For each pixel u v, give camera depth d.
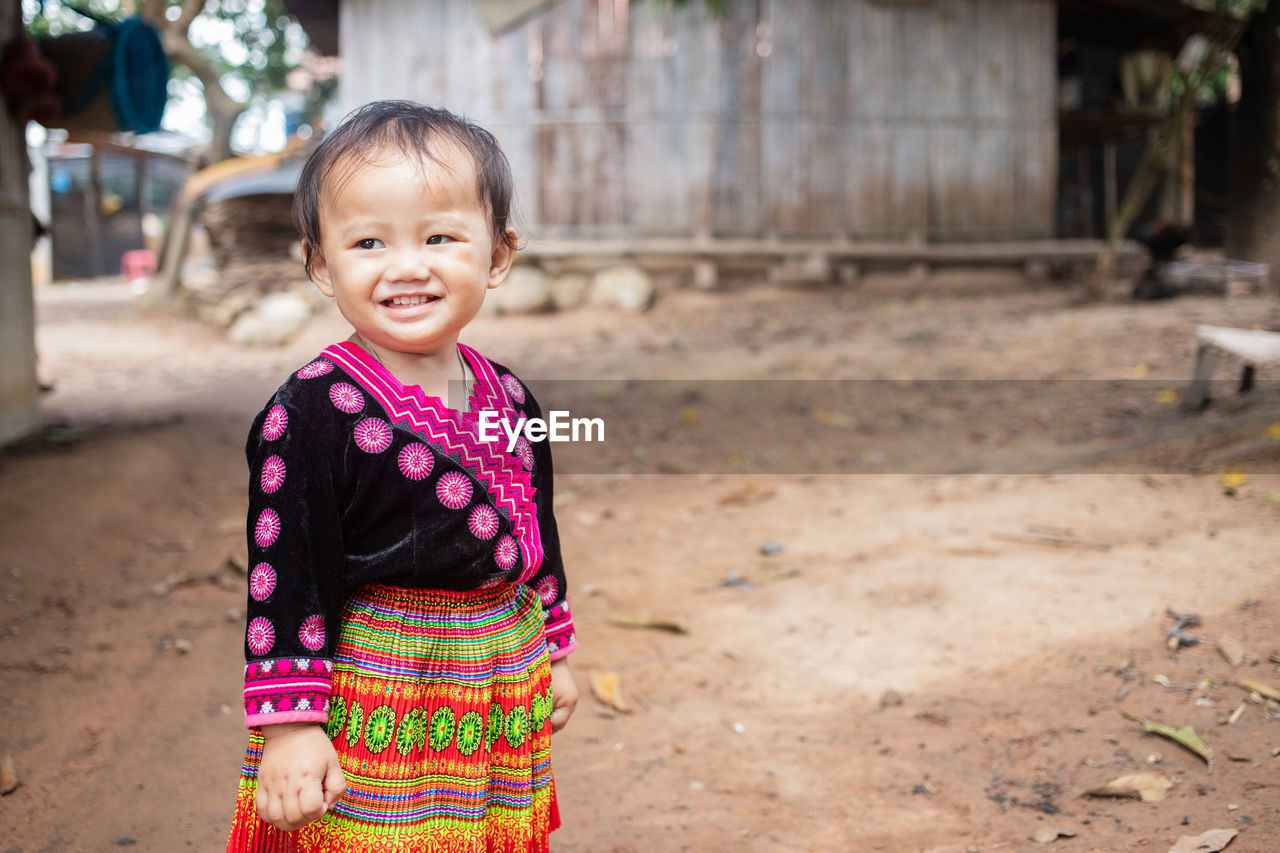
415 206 1.48
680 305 13.10
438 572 1.54
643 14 13.41
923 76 14.20
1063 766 2.72
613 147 13.60
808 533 4.79
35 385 7.00
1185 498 4.60
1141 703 2.97
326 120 20.16
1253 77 10.39
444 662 1.55
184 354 12.20
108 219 26.12
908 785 2.72
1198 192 19.22
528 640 1.67
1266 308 9.18
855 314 11.96
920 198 14.34
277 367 10.98
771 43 13.63
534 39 13.47
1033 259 14.41
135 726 3.21
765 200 13.82
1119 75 17.72
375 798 1.52
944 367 8.25
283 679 1.44
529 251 13.29
